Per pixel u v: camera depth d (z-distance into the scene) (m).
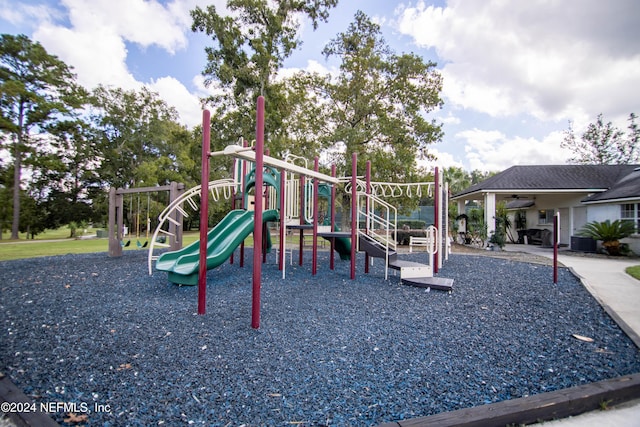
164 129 29.58
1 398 1.99
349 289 5.23
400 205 14.01
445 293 4.99
